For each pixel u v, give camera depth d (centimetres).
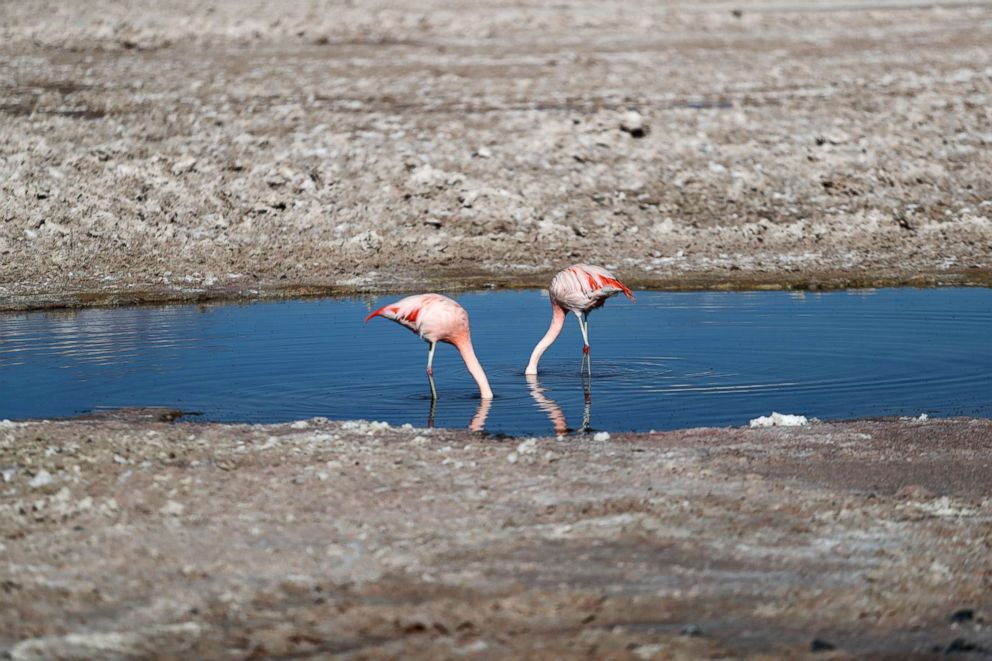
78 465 915
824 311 1736
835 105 3084
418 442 1012
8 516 784
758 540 744
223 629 614
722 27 4262
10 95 3166
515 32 4191
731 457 957
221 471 903
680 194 2539
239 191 2492
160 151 2686
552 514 797
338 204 2453
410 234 2334
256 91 3225
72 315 1834
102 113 2994
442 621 621
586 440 1033
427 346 1538
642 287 2003
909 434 1042
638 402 1224
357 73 3444
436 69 3500
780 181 2609
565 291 1375
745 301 1845
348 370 1395
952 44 3834
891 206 2505
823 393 1244
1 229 2306
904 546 734
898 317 1677
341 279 2103
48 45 3862
